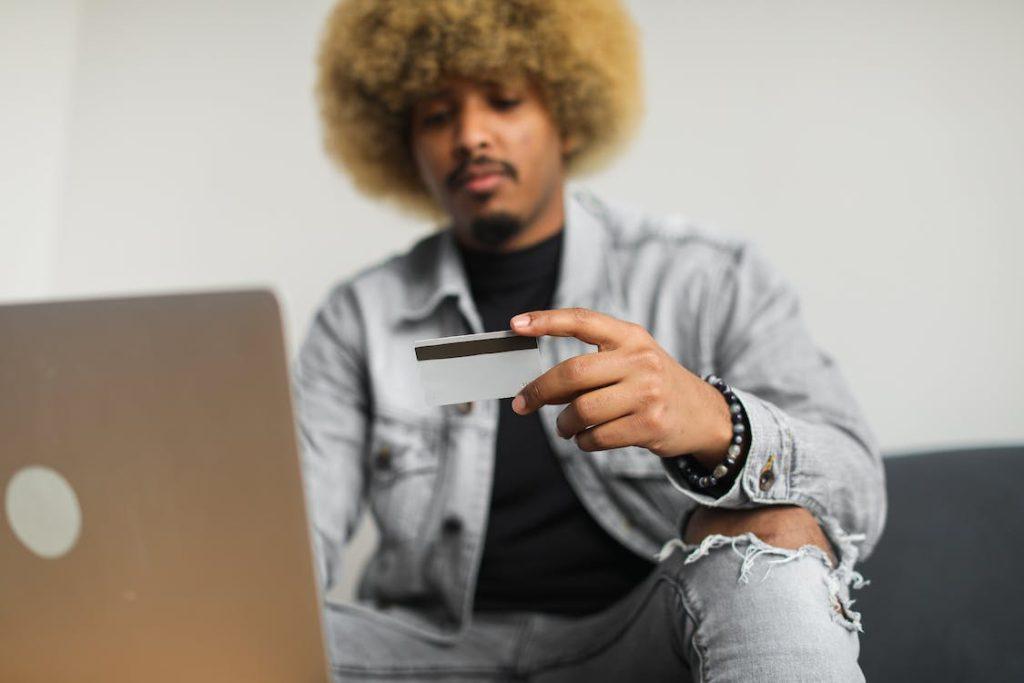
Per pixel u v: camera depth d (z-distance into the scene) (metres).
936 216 1.98
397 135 1.57
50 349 0.73
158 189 2.31
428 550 1.31
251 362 0.69
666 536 1.23
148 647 0.78
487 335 0.80
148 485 0.73
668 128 2.11
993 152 1.96
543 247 1.40
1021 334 1.94
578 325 0.82
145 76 2.33
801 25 2.05
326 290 2.23
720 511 0.92
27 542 0.78
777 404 1.17
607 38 1.51
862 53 2.02
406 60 1.40
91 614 0.78
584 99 1.48
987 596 1.28
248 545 0.73
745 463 0.88
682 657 0.90
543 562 1.27
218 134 2.29
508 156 1.34
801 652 0.78
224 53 2.30
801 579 0.83
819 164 2.04
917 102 1.99
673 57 2.11
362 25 1.46
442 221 1.72
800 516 0.91
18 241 2.25
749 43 2.08
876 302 2.00
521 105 1.39
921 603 1.29
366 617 1.27
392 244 2.21
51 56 2.33
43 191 2.30
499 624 1.25
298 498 0.71
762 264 1.33
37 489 0.76
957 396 1.96
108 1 2.36
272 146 2.27
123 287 2.31
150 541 0.75
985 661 1.22
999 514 1.35
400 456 1.36
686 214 2.09
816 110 2.04
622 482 1.25
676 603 0.88
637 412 0.84
